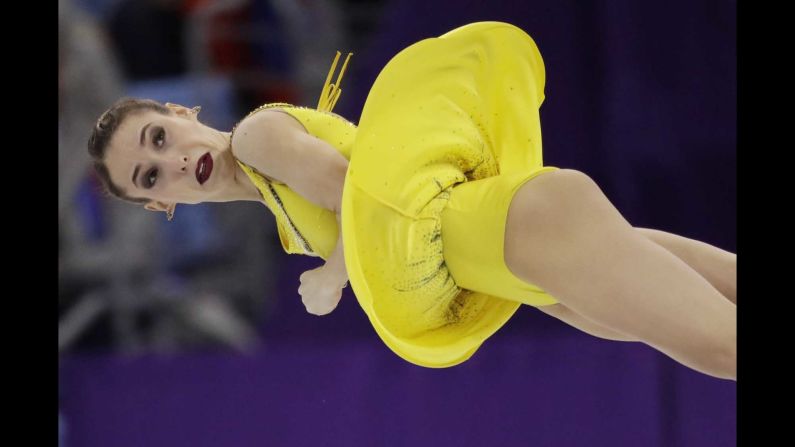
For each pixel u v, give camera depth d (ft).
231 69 74.74
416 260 34.50
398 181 34.24
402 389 54.85
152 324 67.82
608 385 53.06
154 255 68.95
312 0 77.97
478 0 68.23
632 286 31.63
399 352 34.96
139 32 74.08
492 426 53.93
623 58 64.39
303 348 57.77
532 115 38.42
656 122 64.13
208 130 39.06
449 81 36.14
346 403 55.16
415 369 54.85
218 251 71.82
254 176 37.32
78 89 67.36
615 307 31.94
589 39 65.77
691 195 63.82
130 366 56.34
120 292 67.31
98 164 38.88
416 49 34.96
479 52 36.70
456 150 35.58
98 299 66.95
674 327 31.42
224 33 74.54
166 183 38.06
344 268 36.14
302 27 76.89
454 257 34.91
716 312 31.42
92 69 68.18
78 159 67.10
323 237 37.27
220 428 55.62
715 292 31.86
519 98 37.96
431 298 35.76
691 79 64.80
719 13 65.00
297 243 38.78
